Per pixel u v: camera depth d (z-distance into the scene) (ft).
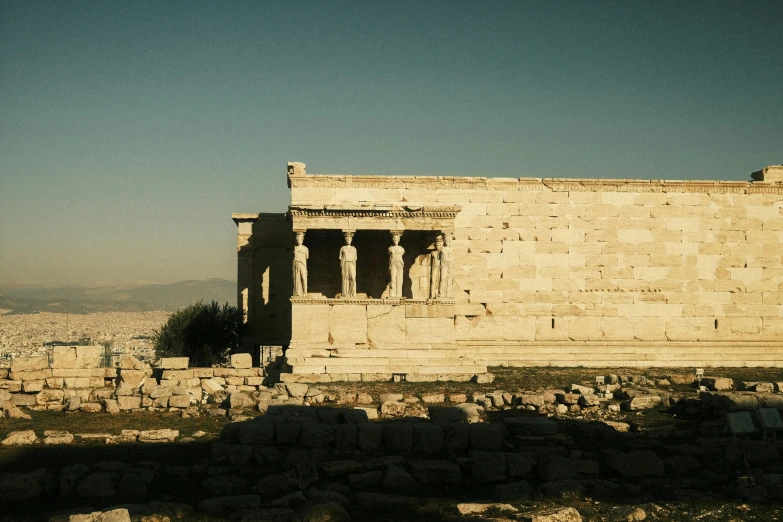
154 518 56.34
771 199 142.51
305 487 66.85
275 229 144.36
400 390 103.96
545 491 66.49
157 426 87.45
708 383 103.14
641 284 139.64
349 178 134.62
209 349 148.05
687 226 140.87
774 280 141.79
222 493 65.57
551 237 138.51
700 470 73.67
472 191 137.49
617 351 137.28
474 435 74.33
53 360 109.91
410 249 136.56
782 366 137.28
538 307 137.59
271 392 98.99
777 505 61.67
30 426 87.71
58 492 64.59
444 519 59.11
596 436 82.17
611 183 139.74
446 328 122.52
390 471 68.03
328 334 121.29
